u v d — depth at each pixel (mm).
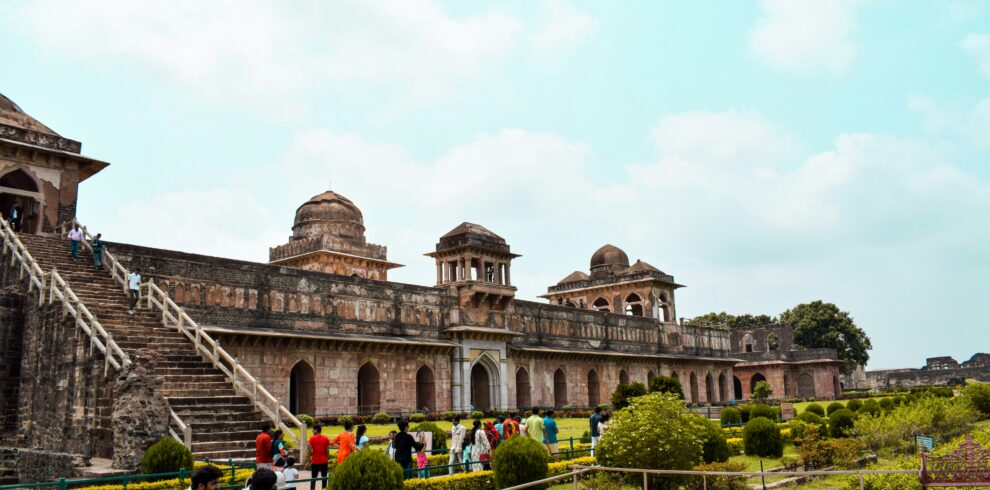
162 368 23250
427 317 48062
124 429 19078
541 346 56281
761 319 108688
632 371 65375
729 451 22375
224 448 20766
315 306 41688
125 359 20406
